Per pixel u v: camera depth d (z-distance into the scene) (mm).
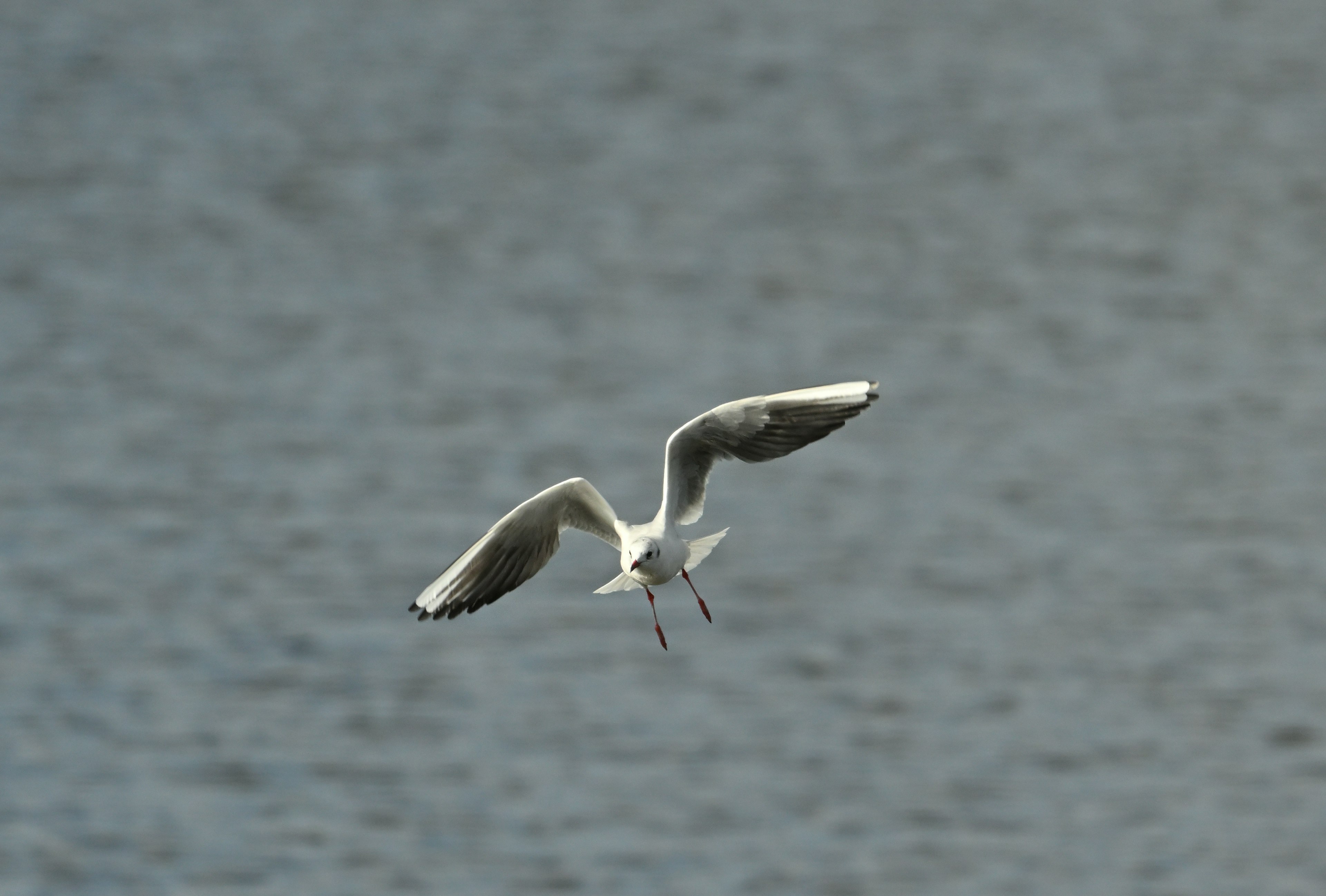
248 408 49062
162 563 37750
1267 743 29250
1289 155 73062
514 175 72688
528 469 44688
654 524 11055
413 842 26047
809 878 24969
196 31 90312
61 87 81688
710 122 78125
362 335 56094
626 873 25094
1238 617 34906
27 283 59844
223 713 30438
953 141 75562
